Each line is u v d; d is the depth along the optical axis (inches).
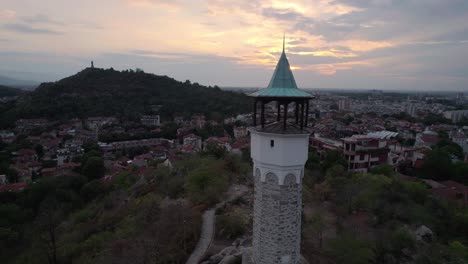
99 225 1934.1
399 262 1304.1
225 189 1877.5
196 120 7209.6
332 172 2374.5
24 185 3164.4
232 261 1007.0
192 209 1523.1
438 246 1373.0
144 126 6761.8
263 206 737.6
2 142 5004.9
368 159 3075.8
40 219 1913.1
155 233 1284.4
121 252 1222.3
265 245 745.6
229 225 1357.0
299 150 701.9
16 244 1951.3
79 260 1545.3
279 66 729.6
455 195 2295.8
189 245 1238.9
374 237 1455.5
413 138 5152.6
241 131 6284.5
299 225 759.7
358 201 1852.9
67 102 7455.7
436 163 2842.0
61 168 3897.6
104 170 3752.5
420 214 1748.3
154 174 2748.5
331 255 1244.5
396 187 2073.1
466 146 4670.3
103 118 7086.6
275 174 708.7
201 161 2470.5
